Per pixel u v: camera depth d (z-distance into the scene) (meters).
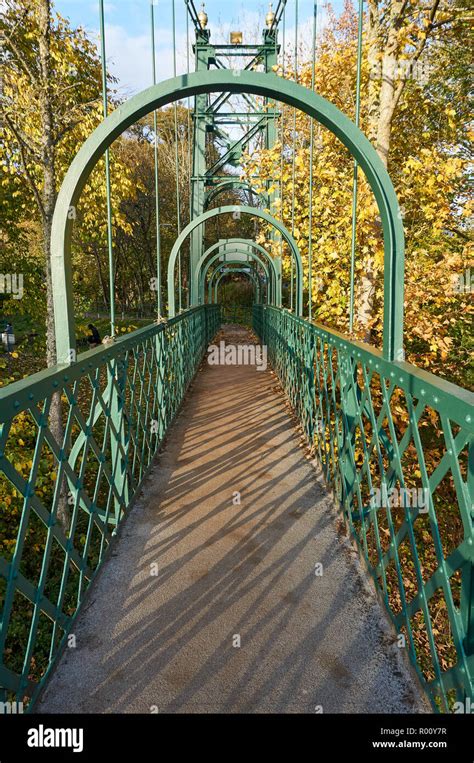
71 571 6.62
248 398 6.63
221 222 29.70
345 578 2.39
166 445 4.49
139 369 3.53
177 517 3.03
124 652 1.88
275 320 8.66
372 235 6.08
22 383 1.55
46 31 6.70
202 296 12.90
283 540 2.75
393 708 1.64
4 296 10.83
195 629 2.01
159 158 24.14
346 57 7.12
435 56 8.78
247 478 3.67
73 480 2.04
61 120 7.18
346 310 6.89
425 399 1.58
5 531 6.43
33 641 1.63
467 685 1.28
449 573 1.38
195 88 2.37
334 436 3.35
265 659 1.85
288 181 7.14
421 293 6.40
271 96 2.49
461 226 8.27
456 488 1.33
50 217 7.25
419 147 7.80
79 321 11.55
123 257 29.44
